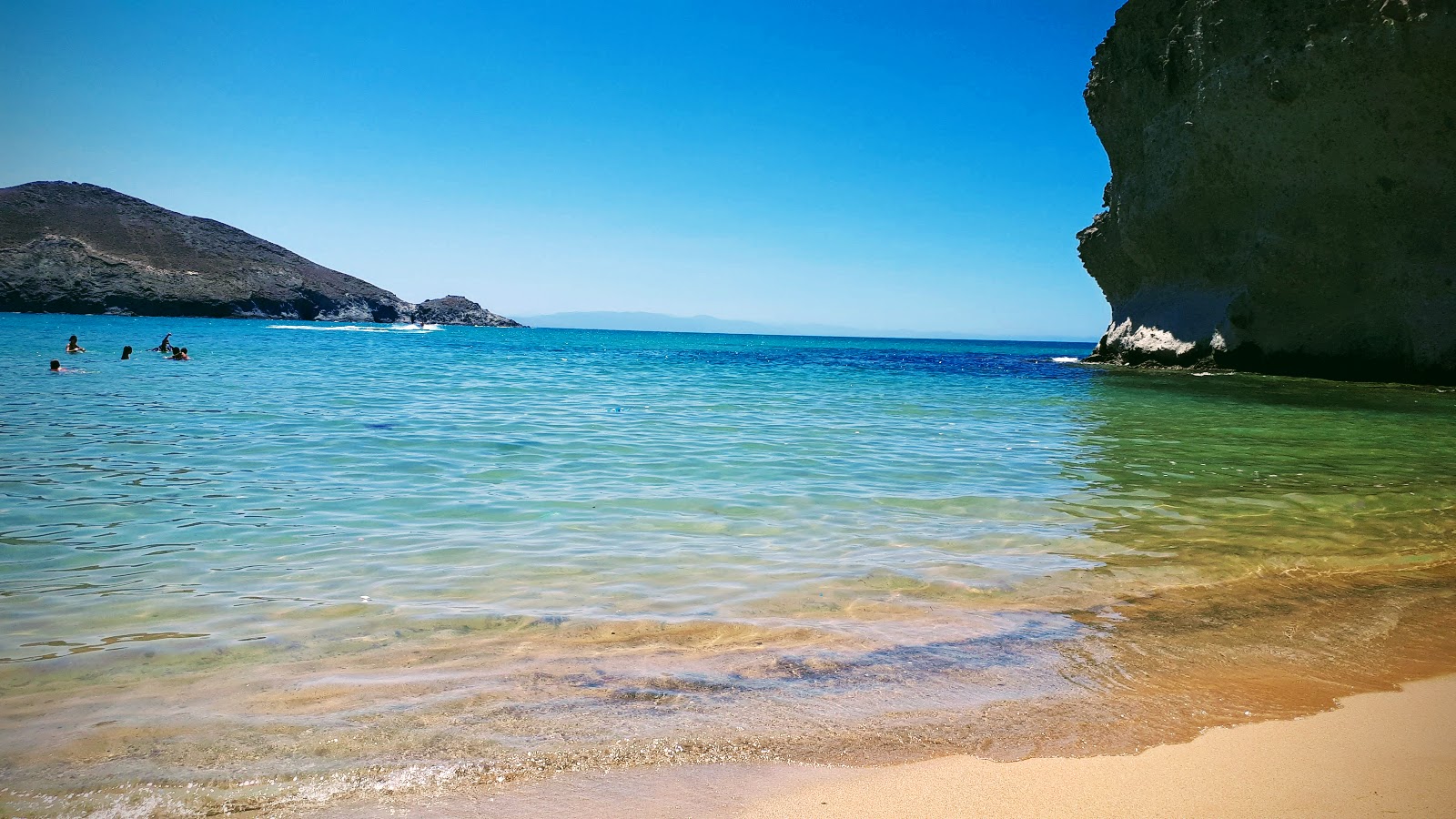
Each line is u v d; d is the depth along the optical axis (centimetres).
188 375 2227
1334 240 2900
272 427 1205
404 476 859
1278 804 279
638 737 319
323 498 745
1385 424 1545
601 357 4709
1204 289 3416
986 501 797
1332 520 738
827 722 337
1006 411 1709
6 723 316
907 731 331
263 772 286
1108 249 4012
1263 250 3058
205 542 590
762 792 281
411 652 402
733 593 506
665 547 610
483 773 290
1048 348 12112
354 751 303
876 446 1162
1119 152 3841
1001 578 552
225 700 343
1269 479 940
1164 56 3422
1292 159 2930
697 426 1348
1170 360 3450
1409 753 318
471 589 502
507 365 3403
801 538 646
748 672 387
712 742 317
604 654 404
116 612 446
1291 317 3047
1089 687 380
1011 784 290
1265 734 334
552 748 308
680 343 10456
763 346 9494
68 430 1122
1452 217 2681
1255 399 2055
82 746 300
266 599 474
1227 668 407
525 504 741
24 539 586
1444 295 2691
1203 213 3331
